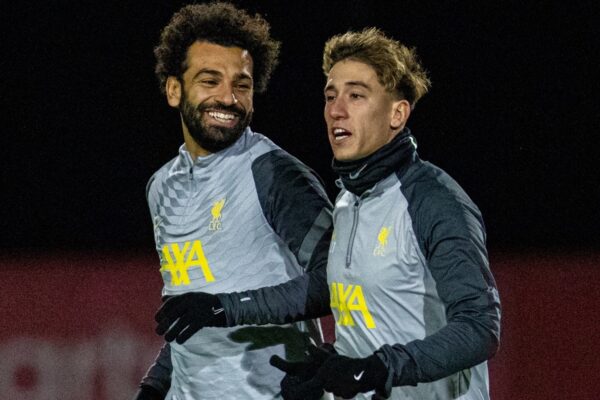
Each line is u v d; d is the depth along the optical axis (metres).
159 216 11.74
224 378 11.17
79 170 25.86
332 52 9.95
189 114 11.27
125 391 19.75
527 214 25.67
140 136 25.84
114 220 25.88
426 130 25.91
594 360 19.80
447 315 8.91
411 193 9.29
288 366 9.19
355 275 9.59
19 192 25.75
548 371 19.80
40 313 20.02
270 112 25.62
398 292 9.31
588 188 25.45
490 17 25.44
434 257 8.91
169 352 12.41
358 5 25.06
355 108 9.59
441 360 8.43
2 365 19.67
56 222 25.81
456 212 8.97
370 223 9.53
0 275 20.17
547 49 25.38
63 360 19.83
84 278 20.27
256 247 11.12
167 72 11.72
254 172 11.13
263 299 10.54
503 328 20.00
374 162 9.49
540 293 20.17
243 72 11.29
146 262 20.47
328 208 11.00
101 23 25.64
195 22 11.30
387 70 9.60
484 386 9.70
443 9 25.47
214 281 11.14
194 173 11.37
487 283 8.76
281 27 25.47
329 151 25.66
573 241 25.50
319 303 10.66
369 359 8.48
